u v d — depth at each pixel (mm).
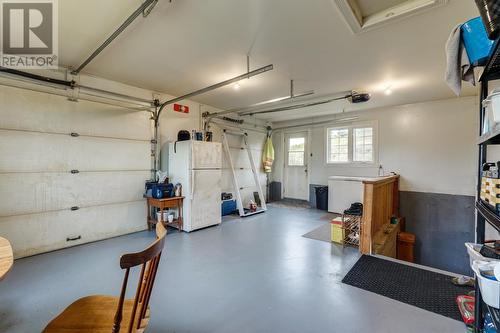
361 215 3363
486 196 1448
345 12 2111
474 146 4664
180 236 3996
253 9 2102
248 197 6875
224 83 3340
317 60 3129
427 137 5152
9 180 2994
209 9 2098
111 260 2994
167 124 4809
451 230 4879
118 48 2842
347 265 2811
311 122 6973
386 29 2381
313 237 3945
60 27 2418
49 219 3307
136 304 1060
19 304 2047
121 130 4082
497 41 1025
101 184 3832
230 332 1719
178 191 4262
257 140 7223
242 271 2686
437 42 2639
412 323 1783
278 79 3834
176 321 1834
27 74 3092
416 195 5273
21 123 3082
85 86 3615
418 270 2629
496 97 1168
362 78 3766
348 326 1769
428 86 4129
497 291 1045
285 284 2391
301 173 7305
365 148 6051
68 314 1255
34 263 2893
